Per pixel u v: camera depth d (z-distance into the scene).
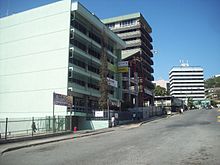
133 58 82.00
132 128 35.12
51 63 46.84
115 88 62.53
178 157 12.14
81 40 50.16
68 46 45.69
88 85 51.34
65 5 47.59
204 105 145.38
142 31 107.31
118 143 18.44
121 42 65.25
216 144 16.02
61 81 45.09
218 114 60.09
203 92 160.75
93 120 41.62
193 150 14.02
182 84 162.12
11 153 15.99
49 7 49.25
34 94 47.78
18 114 48.88
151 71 112.62
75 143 20.28
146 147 15.73
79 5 47.38
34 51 49.41
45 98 46.34
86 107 47.53
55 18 48.16
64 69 45.22
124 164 10.83
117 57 67.00
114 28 108.31
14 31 52.59
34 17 50.78
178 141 18.09
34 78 48.34
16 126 38.16
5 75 52.03
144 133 25.86
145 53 107.62
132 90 74.25
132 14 106.50
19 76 50.19
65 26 46.78
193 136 20.94
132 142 18.62
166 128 31.34
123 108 61.88
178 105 115.12
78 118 43.38
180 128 30.19
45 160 12.75
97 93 52.41
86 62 51.28
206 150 13.91
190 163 10.77
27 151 16.62
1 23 54.41
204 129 27.27
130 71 77.69
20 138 21.92
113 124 40.34
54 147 18.19
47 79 46.78
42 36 49.00
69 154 14.35
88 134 28.52
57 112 43.94
